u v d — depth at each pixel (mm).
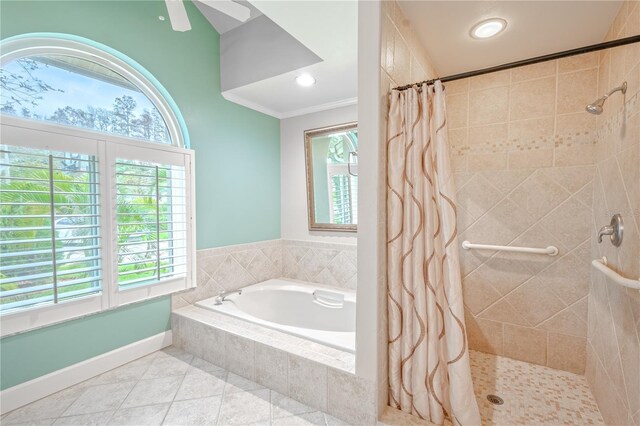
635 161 1184
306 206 3025
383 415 1382
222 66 2570
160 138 2240
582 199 1835
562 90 1867
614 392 1361
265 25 2318
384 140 1361
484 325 2186
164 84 2172
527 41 1723
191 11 2373
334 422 1448
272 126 3113
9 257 1466
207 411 1532
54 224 1594
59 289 1654
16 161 1486
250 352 1784
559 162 1891
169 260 2211
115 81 1989
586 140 1809
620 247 1310
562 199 1892
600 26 1556
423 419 1355
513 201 2039
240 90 2535
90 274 1807
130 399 1624
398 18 1454
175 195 2229
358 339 1380
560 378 1854
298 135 3064
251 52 2395
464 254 2225
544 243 1957
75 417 1484
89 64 1863
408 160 1389
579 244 1857
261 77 2340
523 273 2039
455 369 1287
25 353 1575
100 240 1812
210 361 1999
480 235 2156
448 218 1312
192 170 2328
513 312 2082
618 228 1312
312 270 2967
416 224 1358
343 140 2764
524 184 2000
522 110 1987
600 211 1646
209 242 2514
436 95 1345
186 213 2287
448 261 1312
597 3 1376
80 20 1738
